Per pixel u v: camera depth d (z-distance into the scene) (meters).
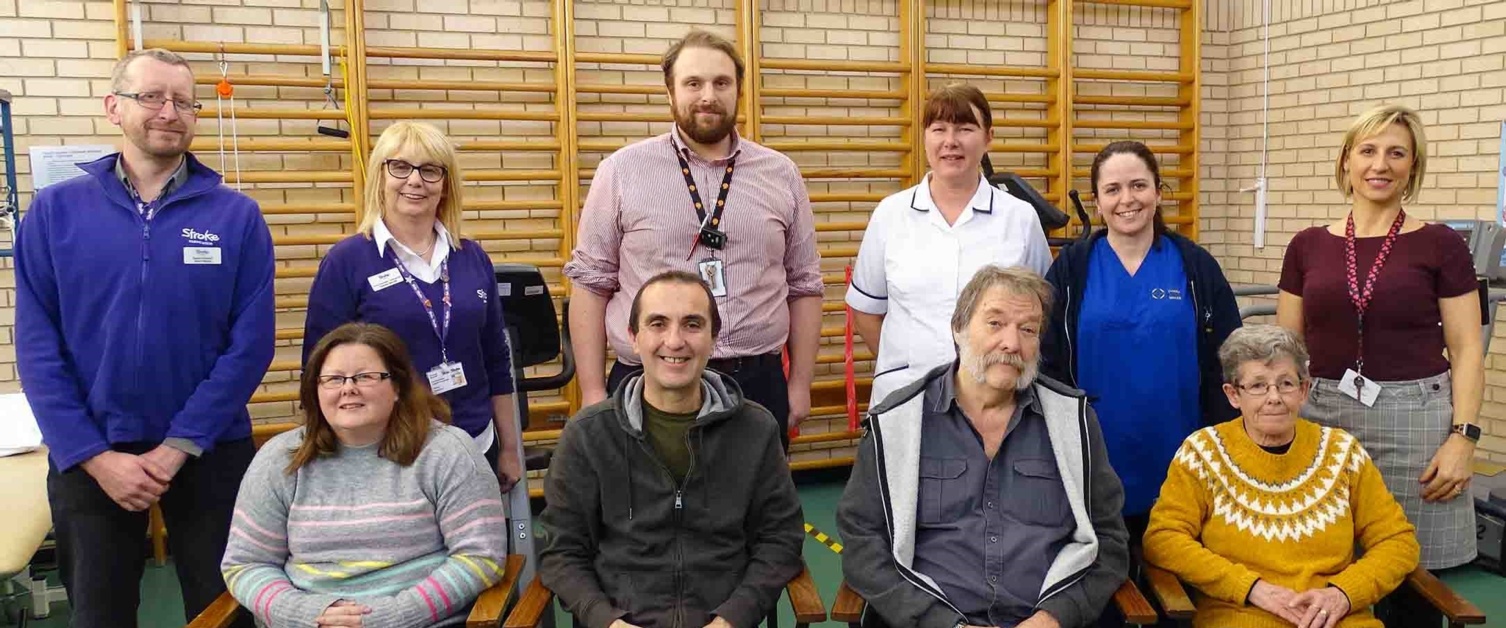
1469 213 4.23
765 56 4.34
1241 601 1.93
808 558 3.53
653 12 4.19
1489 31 4.10
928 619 1.87
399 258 2.23
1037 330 1.93
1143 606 1.88
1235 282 5.14
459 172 2.30
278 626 1.88
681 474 1.99
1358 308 2.30
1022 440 1.99
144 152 2.04
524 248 4.18
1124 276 2.27
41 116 3.51
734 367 2.36
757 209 2.39
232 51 3.64
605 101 4.17
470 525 1.98
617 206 2.38
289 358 3.95
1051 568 1.90
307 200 3.88
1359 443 2.21
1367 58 4.51
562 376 2.98
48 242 2.01
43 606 3.03
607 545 2.00
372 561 1.94
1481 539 3.30
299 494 1.96
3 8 3.44
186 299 2.05
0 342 3.57
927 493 1.98
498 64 4.03
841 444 4.64
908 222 2.52
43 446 2.85
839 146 4.39
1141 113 4.96
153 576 3.40
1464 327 2.25
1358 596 1.89
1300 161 4.80
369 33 3.85
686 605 1.96
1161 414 2.24
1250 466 2.02
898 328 2.48
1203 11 4.96
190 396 2.07
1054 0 4.61
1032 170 4.71
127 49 3.52
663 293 1.91
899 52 4.52
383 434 2.00
